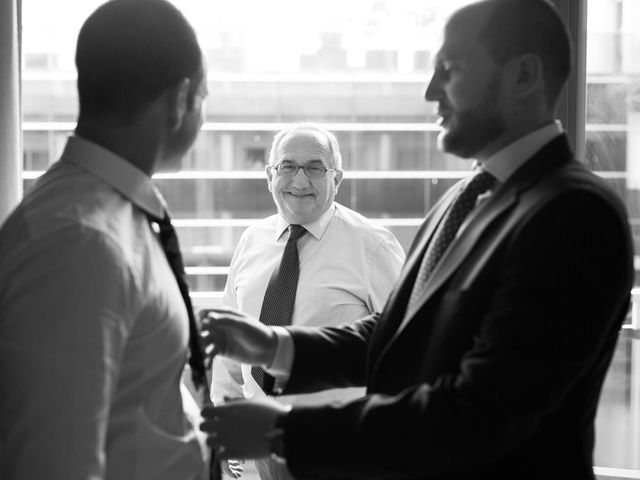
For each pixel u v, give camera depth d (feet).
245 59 12.75
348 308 8.44
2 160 7.72
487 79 4.28
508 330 3.81
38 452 3.24
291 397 8.30
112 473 3.73
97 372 3.33
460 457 3.90
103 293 3.41
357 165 13.28
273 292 8.55
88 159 3.88
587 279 3.79
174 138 4.14
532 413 3.80
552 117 4.45
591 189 3.94
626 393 10.79
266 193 13.33
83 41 3.91
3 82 7.72
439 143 4.55
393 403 4.01
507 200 4.21
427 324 4.30
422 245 4.83
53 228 3.48
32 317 3.34
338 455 4.01
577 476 4.15
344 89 13.03
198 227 13.19
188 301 4.27
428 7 12.23
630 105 10.10
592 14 9.86
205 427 4.26
